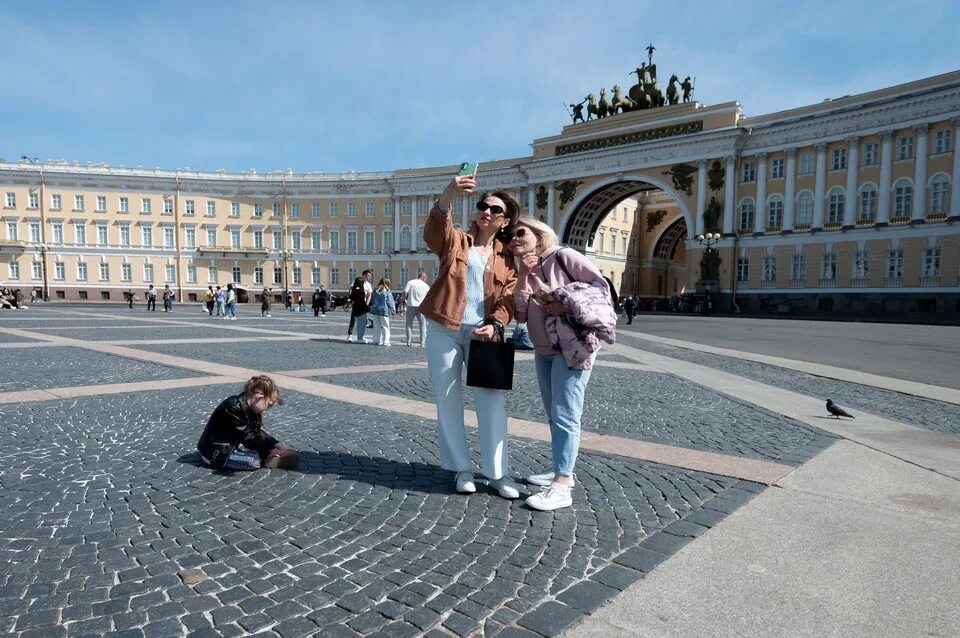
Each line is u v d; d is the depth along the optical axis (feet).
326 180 235.81
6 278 223.71
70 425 20.21
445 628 8.64
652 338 68.18
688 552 11.03
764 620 8.75
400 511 13.12
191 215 232.94
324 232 238.07
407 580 10.03
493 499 13.94
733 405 25.79
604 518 12.77
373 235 235.40
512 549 11.25
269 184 236.02
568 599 9.40
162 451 17.35
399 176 229.25
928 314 133.08
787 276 154.10
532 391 28.63
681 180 168.96
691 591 9.61
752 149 159.33
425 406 24.34
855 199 143.33
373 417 22.27
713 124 165.27
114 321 81.00
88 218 226.58
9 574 10.02
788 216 153.69
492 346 13.53
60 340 49.42
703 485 14.87
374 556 10.93
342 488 14.52
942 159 131.75
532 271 13.78
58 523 12.16
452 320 13.89
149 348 44.29
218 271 236.22
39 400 24.18
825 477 15.42
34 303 185.26
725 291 162.09
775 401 26.76
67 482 14.60
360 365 37.55
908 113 135.23
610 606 9.18
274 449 16.11
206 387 27.99
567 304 12.96
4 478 14.80
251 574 10.18
